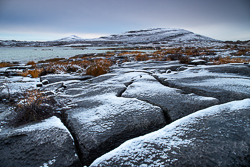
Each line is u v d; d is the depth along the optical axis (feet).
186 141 5.05
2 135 6.08
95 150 5.52
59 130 6.32
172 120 7.38
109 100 9.60
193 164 4.21
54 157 5.09
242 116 6.09
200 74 16.39
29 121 7.37
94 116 7.61
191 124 5.95
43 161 4.95
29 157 5.08
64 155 5.18
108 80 16.12
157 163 4.30
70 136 5.99
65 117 7.97
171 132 5.63
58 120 7.41
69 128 6.96
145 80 14.84
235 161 4.28
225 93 10.03
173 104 8.54
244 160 4.31
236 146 4.70
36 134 6.08
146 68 24.00
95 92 11.67
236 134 5.16
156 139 5.31
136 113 7.55
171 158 4.43
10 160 4.99
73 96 11.11
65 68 27.55
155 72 20.15
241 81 12.76
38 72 23.70
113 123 6.83
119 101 9.27
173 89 11.19
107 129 6.44
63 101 10.02
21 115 7.43
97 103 9.30
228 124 5.69
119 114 7.56
